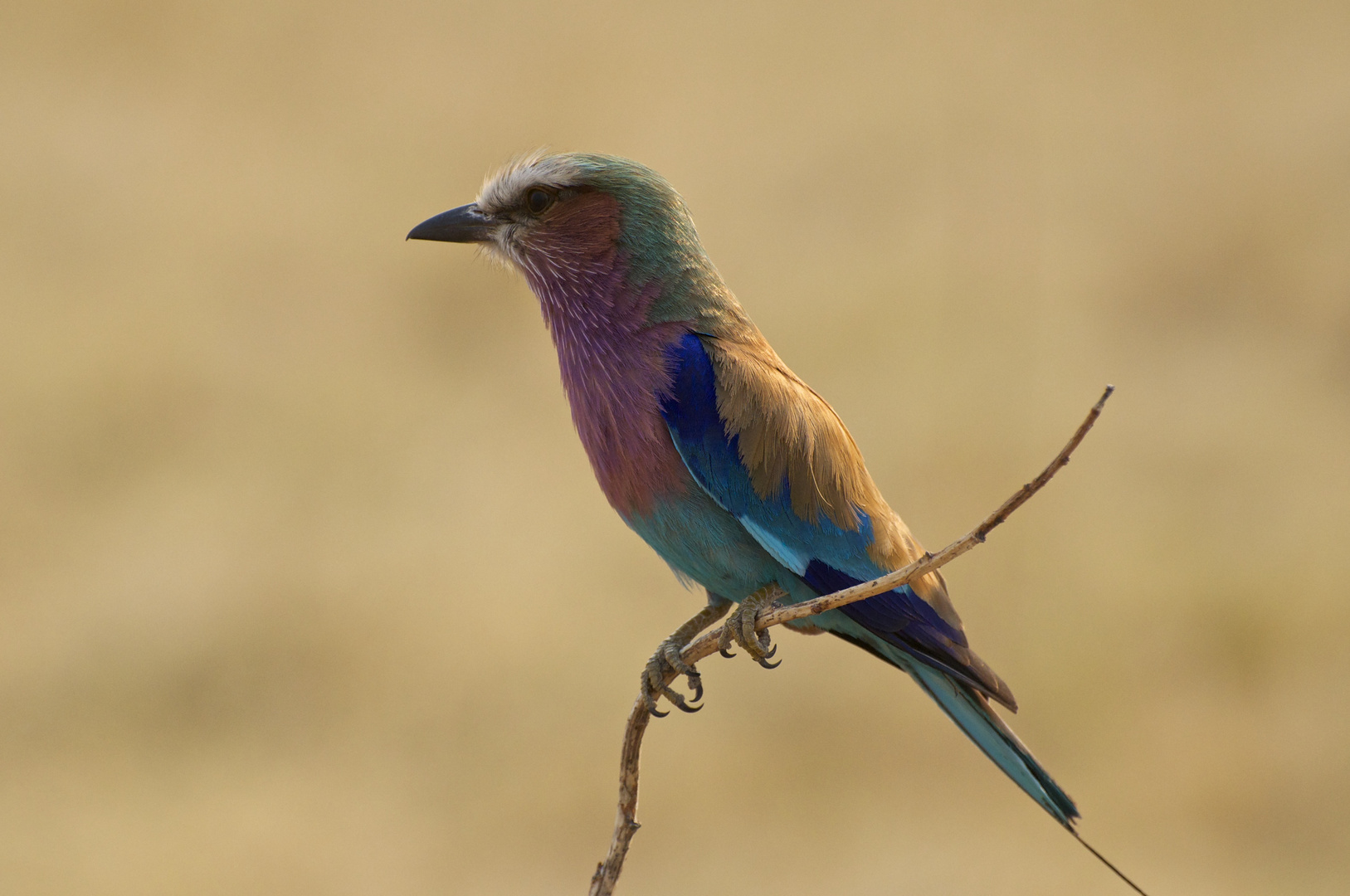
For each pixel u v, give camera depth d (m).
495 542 13.99
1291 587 12.55
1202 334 18.58
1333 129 22.84
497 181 7.24
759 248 19.95
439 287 19.48
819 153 22.77
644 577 13.52
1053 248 20.00
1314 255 19.89
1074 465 14.86
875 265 19.14
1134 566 13.06
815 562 6.61
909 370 16.56
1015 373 16.61
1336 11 28.11
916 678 7.03
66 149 22.25
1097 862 10.57
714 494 6.58
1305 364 17.78
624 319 6.78
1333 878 10.45
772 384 6.68
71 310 18.11
